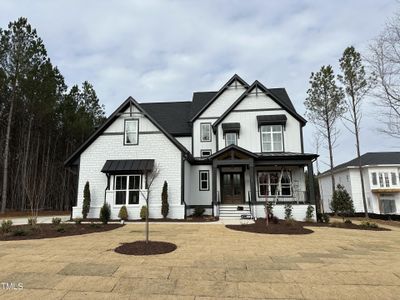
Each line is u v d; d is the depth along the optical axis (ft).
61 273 18.65
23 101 83.71
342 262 21.88
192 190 66.59
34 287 16.11
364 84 77.00
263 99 69.31
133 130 59.93
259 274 18.67
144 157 58.54
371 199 92.68
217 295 15.11
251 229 40.09
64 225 43.37
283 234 36.70
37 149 97.60
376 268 20.18
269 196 63.62
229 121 69.10
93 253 24.43
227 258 22.98
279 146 66.18
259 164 59.36
